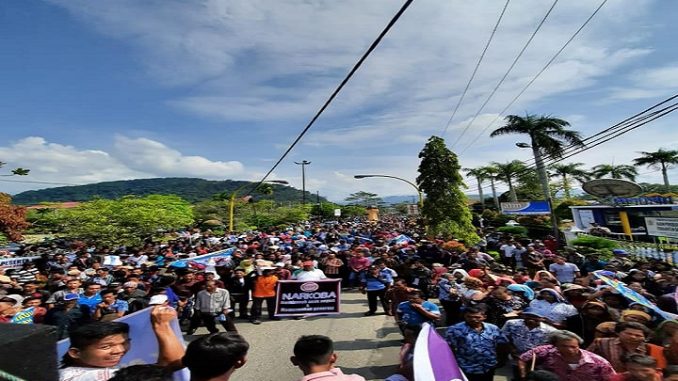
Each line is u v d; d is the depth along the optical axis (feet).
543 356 13.03
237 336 7.11
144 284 29.94
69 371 6.88
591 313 17.53
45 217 84.38
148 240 73.41
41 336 3.98
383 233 80.48
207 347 6.62
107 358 7.14
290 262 42.86
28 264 45.14
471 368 14.40
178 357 7.08
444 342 11.16
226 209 150.82
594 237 56.95
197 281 30.32
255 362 22.98
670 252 42.52
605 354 13.78
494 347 14.71
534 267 34.65
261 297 32.53
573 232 65.31
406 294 24.17
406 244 52.95
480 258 39.93
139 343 9.84
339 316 33.63
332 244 59.57
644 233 68.49
